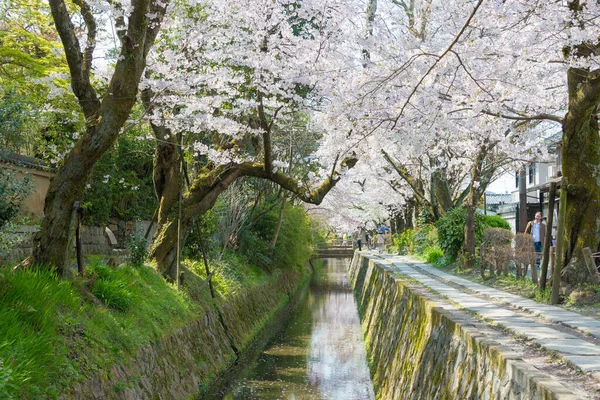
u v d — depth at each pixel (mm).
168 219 12820
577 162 9320
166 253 12633
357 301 25484
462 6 10320
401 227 35750
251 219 21734
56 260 8016
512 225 26578
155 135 12250
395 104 10406
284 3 11664
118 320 8375
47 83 10672
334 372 13062
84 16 9000
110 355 7230
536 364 5094
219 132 12836
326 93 12398
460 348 6543
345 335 17797
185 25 11031
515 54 9469
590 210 9234
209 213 16000
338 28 11594
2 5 12500
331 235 60938
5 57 12070
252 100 12062
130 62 8102
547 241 9555
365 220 38625
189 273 14117
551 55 10398
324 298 27859
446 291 10883
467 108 10180
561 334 6309
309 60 11531
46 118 12805
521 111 11750
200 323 12000
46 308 6418
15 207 8086
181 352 10133
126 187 18312
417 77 9617
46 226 8047
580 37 8234
